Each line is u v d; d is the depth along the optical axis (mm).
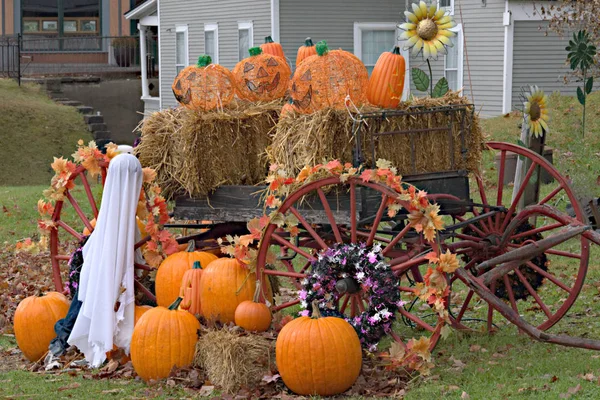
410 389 5840
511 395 5434
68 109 26688
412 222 5918
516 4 20047
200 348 6227
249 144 7164
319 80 6477
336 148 6301
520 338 7082
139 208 7164
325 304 6242
